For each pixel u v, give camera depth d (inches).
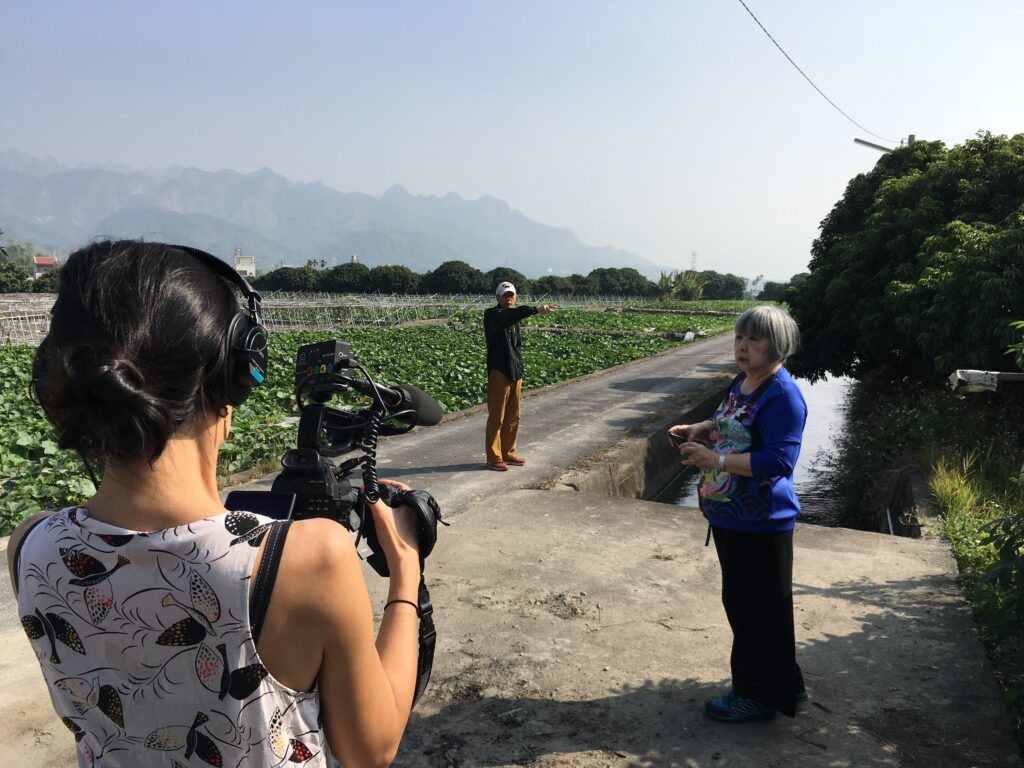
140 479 35.1
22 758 117.8
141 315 34.3
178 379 34.4
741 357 121.9
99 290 34.6
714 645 154.6
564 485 295.9
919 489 291.7
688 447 122.6
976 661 145.4
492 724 126.6
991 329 411.2
